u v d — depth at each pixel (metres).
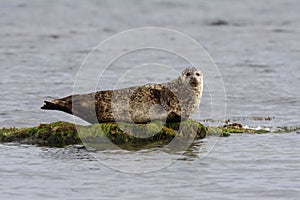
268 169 37.03
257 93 64.75
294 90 66.56
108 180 34.94
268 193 32.91
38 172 36.31
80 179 35.12
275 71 80.00
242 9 157.25
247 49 100.38
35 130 43.47
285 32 119.62
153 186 34.00
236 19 140.25
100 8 157.25
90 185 34.09
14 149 41.25
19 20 133.75
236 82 71.94
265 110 56.06
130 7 160.12
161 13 150.75
